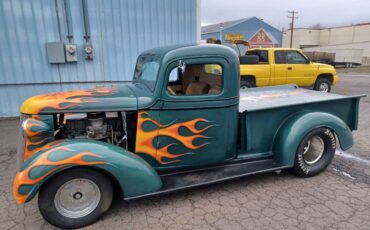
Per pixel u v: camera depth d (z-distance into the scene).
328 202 3.11
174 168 3.23
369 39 55.31
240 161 3.54
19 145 2.88
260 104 3.68
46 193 2.56
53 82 7.09
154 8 7.57
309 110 3.69
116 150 2.73
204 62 3.02
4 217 2.92
